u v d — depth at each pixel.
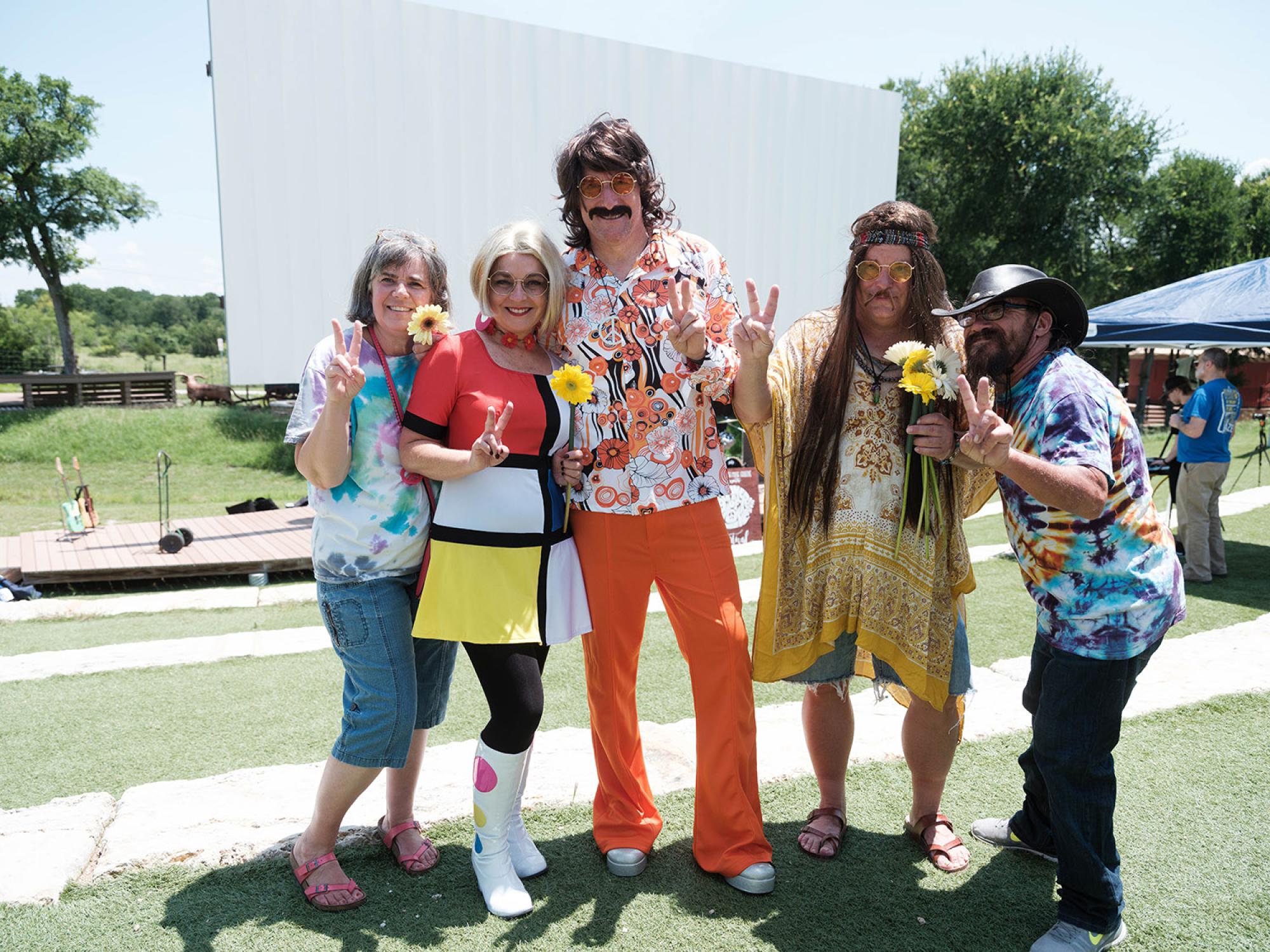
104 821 2.68
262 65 6.11
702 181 8.09
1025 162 25.23
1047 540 2.05
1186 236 29.72
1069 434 1.94
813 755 2.62
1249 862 2.52
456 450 2.22
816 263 9.01
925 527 2.32
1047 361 2.09
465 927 2.20
